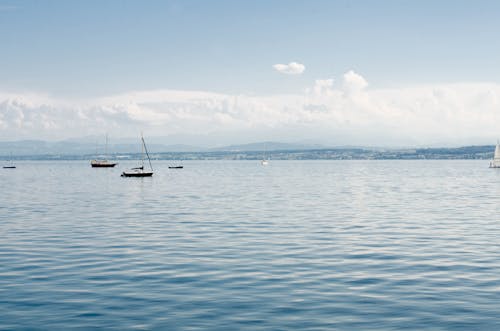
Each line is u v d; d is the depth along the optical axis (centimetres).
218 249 3412
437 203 6869
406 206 6450
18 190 10225
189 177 17038
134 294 2284
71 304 2136
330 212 5762
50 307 2097
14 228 4509
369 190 9712
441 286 2392
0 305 2127
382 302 2142
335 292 2303
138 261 3014
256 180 14425
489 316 1941
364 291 2316
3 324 1894
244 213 5697
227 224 4741
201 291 2331
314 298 2209
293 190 9800
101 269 2800
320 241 3734
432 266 2839
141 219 5172
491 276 2586
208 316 1973
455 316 1947
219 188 10612
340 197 8006
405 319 1920
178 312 2023
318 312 2016
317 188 10425
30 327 1861
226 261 3005
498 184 11788
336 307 2078
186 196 8388
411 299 2181
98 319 1944
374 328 1828
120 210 6106
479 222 4819
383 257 3106
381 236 3966
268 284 2455
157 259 3073
